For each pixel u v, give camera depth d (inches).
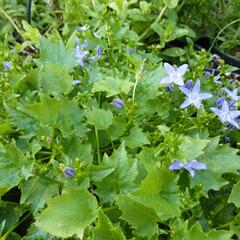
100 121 7.9
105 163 7.5
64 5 14.4
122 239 6.8
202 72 9.6
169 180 7.2
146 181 6.9
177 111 8.7
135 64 9.0
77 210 7.1
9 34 14.2
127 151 8.3
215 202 8.3
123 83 8.3
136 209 7.1
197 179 7.7
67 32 13.0
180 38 14.8
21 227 8.4
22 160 7.6
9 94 8.7
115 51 10.6
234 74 13.0
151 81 8.6
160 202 7.0
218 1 15.6
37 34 12.0
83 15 13.4
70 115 7.9
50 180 7.6
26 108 7.7
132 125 8.3
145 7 13.5
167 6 13.5
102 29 10.8
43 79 8.7
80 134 7.9
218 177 7.7
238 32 14.9
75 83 9.0
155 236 7.3
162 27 13.6
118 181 7.5
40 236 7.5
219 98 8.9
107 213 7.5
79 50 9.6
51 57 9.5
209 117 8.4
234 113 8.1
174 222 7.1
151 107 8.4
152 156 7.6
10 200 8.7
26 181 7.7
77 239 7.4
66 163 7.6
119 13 12.5
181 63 13.3
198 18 15.0
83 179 7.3
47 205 7.4
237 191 7.4
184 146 7.3
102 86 8.3
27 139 8.2
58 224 6.9
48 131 7.8
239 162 7.8
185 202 7.3
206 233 7.1
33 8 14.8
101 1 13.4
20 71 9.5
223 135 8.9
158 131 8.3
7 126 8.2
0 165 7.6
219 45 15.4
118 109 8.6
